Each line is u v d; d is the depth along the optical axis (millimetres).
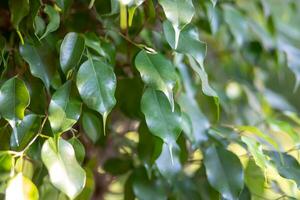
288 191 654
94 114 670
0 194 660
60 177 571
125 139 804
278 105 957
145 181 719
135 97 688
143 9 676
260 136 691
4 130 627
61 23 675
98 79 597
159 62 619
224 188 658
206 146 695
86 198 659
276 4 1007
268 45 874
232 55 960
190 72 751
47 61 621
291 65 849
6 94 591
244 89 937
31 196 565
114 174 771
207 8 723
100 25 702
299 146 703
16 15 608
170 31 624
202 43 629
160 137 614
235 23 806
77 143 624
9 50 636
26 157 661
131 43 683
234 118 921
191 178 758
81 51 602
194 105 726
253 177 681
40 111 627
